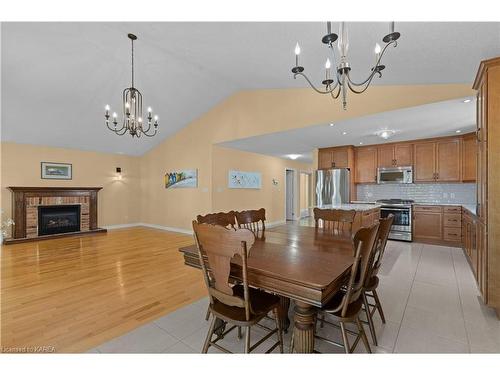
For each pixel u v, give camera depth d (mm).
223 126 5531
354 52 2270
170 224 6789
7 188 5262
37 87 3922
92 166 6578
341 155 5797
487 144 2180
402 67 2529
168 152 6863
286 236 2330
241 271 1561
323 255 1712
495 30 1731
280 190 7934
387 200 5562
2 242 5004
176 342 1854
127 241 5285
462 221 4391
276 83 4098
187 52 3256
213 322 1617
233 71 3697
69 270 3414
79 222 6172
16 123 4719
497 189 2146
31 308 2359
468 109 3270
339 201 5625
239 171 6492
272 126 4652
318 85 3834
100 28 2992
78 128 5367
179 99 5184
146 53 3592
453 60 2262
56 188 5770
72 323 2105
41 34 3025
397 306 2389
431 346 1780
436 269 3422
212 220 2324
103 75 4004
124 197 7270
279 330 1649
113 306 2410
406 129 4297
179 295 2664
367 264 1562
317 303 1246
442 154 4879
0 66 3395
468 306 2381
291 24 2025
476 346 1779
